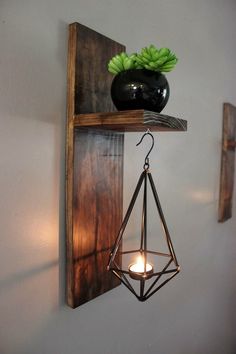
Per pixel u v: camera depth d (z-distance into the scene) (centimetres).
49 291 64
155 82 52
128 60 53
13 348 58
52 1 60
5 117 54
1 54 52
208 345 142
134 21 81
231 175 142
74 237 64
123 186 81
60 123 63
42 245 62
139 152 87
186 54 105
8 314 57
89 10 68
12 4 53
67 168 64
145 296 62
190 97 109
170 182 101
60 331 68
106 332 81
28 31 56
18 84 55
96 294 71
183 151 106
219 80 130
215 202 133
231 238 155
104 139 70
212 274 138
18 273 58
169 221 102
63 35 62
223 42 132
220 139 133
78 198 64
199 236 122
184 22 103
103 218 71
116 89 54
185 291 117
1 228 55
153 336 101
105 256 72
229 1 134
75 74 62
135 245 87
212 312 143
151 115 50
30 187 59
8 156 55
